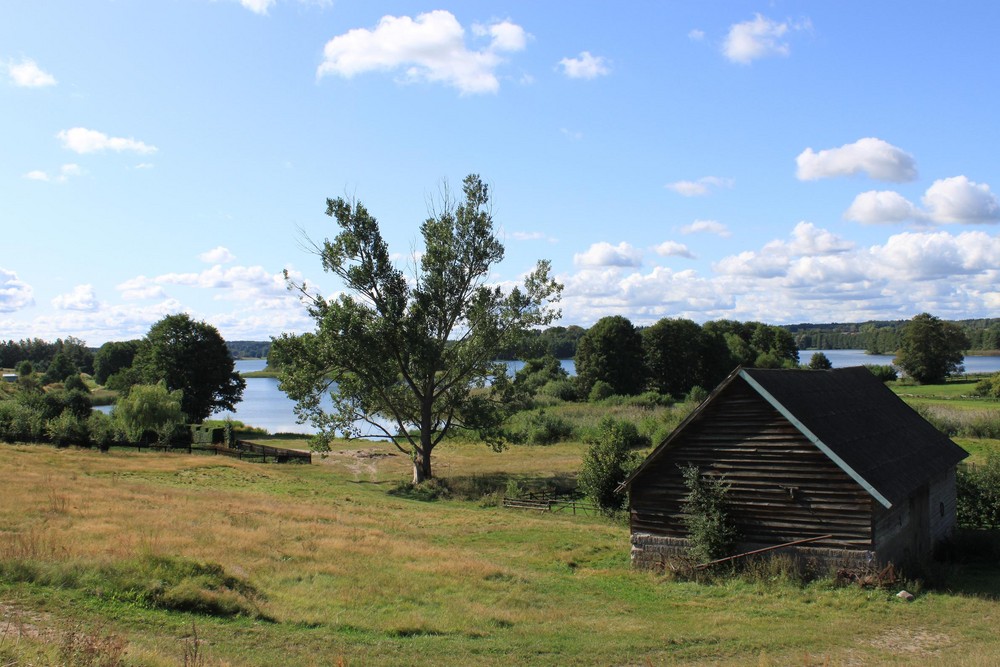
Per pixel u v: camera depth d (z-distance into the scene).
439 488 45.06
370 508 35.31
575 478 49.41
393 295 49.66
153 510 27.00
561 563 24.67
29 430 57.31
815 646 15.34
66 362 154.88
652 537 24.12
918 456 25.73
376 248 48.94
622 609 18.58
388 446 73.50
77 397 69.75
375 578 19.69
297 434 82.69
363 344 48.31
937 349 120.38
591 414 83.12
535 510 38.31
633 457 39.22
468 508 39.03
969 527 29.86
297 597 17.14
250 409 146.00
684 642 15.55
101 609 13.60
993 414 59.06
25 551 16.70
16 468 38.97
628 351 118.25
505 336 51.62
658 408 86.62
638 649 14.93
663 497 24.11
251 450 62.12
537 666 13.59
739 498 22.59
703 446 23.45
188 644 11.92
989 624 17.06
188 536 22.22
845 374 29.92
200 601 14.77
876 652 14.98
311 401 51.31
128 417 64.44
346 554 22.58
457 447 70.62
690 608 18.92
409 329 48.62
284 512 30.03
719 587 21.05
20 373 150.75
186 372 87.62
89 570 15.38
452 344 52.03
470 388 54.28
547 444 70.81
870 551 20.47
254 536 23.52
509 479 48.50
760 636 16.06
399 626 15.35
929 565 22.36
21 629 11.51
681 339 124.56
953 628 16.81
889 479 21.56
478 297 50.84
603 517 35.81
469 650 14.22
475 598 18.69
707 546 22.27
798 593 20.08
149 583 15.09
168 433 63.00
